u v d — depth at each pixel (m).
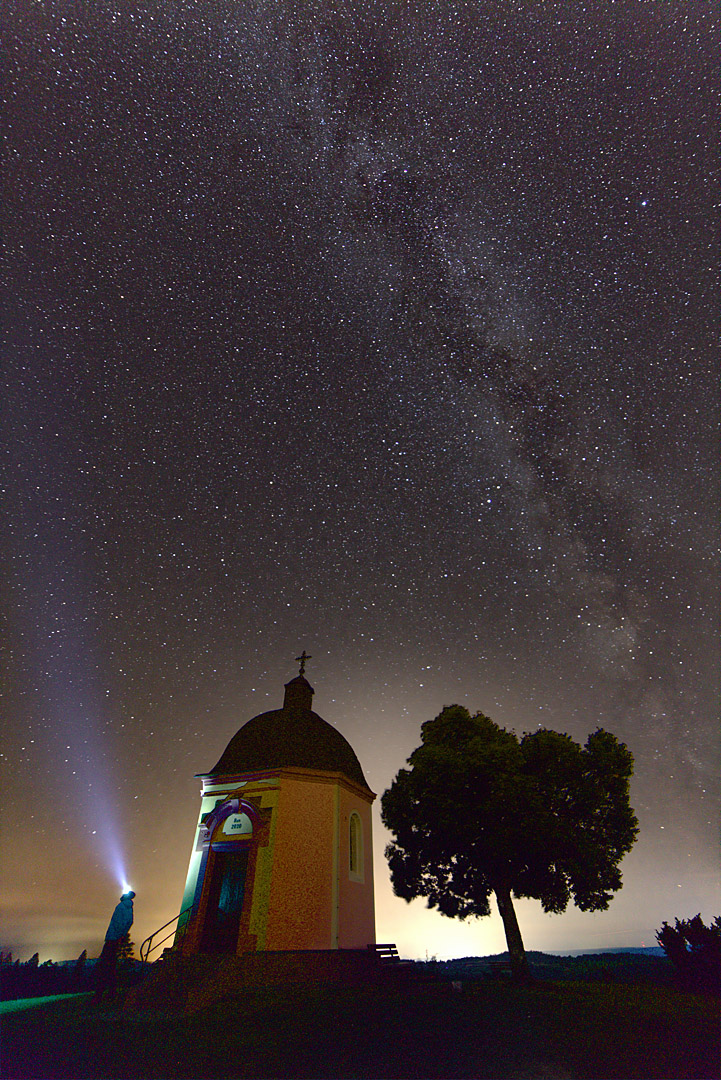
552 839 15.98
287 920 16.06
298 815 17.81
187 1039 10.07
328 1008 11.80
